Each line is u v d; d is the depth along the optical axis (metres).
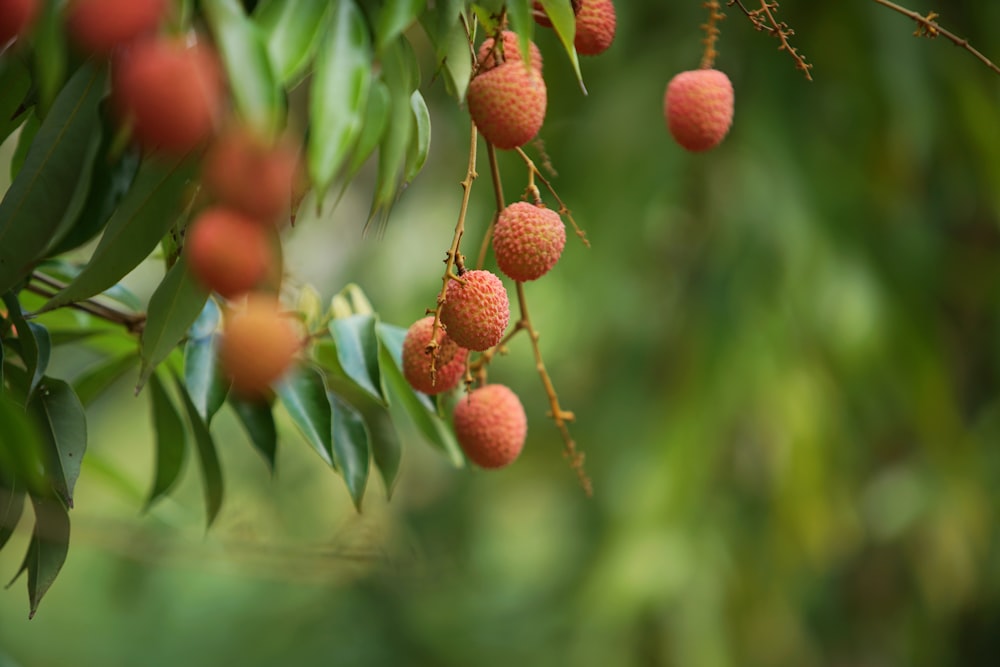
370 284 6.10
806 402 5.17
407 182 1.64
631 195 5.21
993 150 5.42
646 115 5.29
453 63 1.61
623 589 5.20
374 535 3.12
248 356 1.37
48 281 2.21
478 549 6.65
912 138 5.27
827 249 5.18
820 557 5.42
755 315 5.18
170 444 2.55
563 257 5.46
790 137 5.26
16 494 1.88
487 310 1.75
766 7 1.95
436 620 6.00
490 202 5.48
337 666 5.91
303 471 6.62
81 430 1.91
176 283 1.71
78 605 7.30
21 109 1.70
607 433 5.48
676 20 5.49
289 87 1.44
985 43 5.44
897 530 5.81
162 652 6.75
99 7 1.07
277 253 1.61
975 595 6.02
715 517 5.38
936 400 5.46
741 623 5.34
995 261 6.00
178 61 1.09
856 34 5.29
